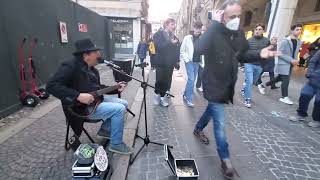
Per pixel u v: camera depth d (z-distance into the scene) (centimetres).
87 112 262
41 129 357
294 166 285
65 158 278
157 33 464
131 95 575
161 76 484
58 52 676
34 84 489
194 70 493
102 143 317
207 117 322
